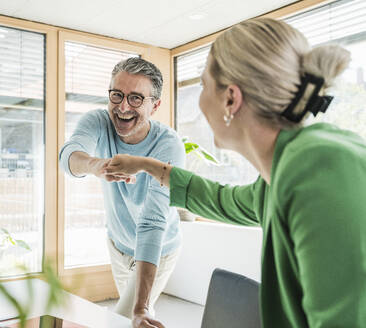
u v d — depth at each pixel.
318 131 0.72
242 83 0.73
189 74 4.82
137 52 4.73
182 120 4.91
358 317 0.57
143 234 1.67
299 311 0.68
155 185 1.73
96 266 4.28
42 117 4.14
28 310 0.54
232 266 3.68
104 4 3.67
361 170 0.61
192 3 3.66
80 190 4.36
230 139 0.82
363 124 3.13
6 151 3.95
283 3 3.65
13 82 4.00
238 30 0.75
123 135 1.88
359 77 3.19
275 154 0.73
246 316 1.17
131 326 1.19
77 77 4.37
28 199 4.04
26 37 4.07
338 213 0.58
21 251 3.96
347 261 0.57
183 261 4.20
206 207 1.16
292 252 0.67
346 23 3.31
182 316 3.71
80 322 1.18
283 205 0.65
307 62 0.71
